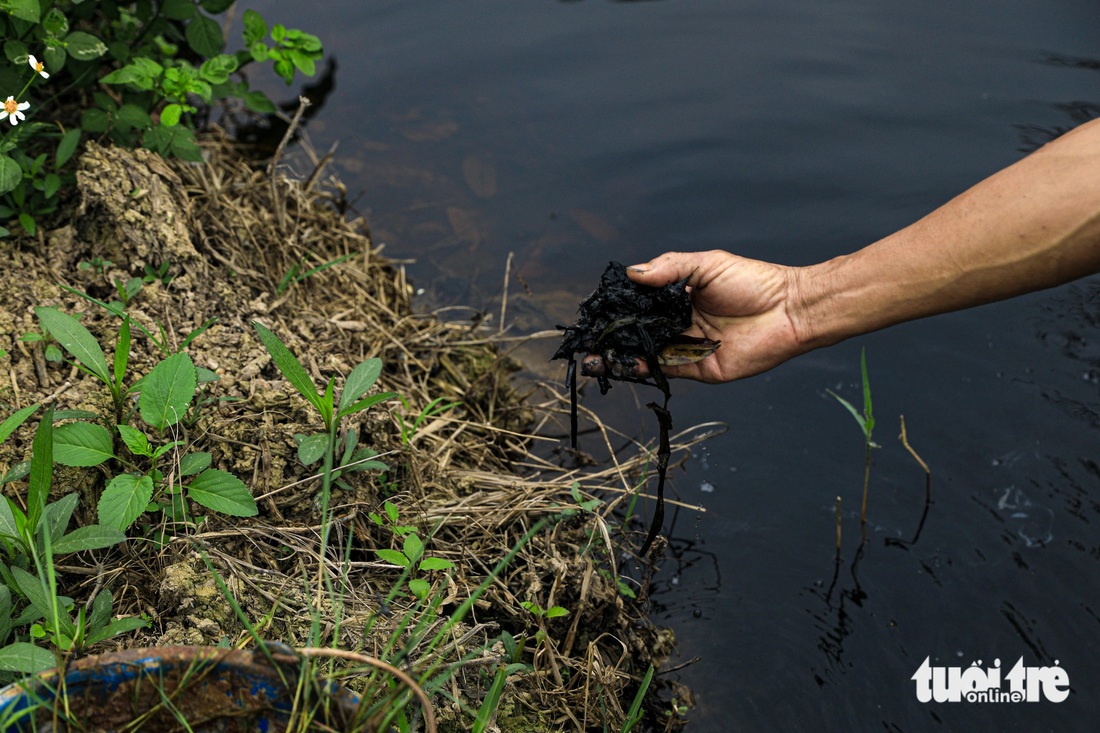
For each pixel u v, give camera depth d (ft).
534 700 7.55
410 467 9.21
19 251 9.54
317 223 13.12
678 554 10.12
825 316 8.08
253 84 16.67
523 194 14.52
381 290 12.69
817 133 15.02
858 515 10.39
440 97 16.31
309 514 8.11
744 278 8.36
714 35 17.51
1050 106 15.15
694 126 15.31
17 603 6.63
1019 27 17.21
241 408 8.51
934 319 12.41
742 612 9.56
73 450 7.04
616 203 14.23
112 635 6.35
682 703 8.73
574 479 10.73
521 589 8.55
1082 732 8.32
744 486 10.78
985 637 9.17
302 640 7.00
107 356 8.75
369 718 4.98
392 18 18.35
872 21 17.65
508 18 18.34
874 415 11.35
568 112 15.85
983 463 10.70
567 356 8.60
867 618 9.45
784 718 8.68
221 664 4.89
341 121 15.93
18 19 9.67
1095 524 9.98
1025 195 6.70
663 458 8.61
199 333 8.63
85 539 6.51
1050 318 12.32
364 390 7.97
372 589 7.82
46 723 4.88
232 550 7.64
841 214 13.73
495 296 13.28
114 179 10.13
